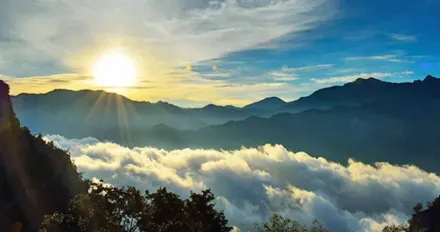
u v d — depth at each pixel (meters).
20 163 96.19
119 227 30.14
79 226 30.17
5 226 80.50
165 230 33.09
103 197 30.64
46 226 30.78
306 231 29.11
